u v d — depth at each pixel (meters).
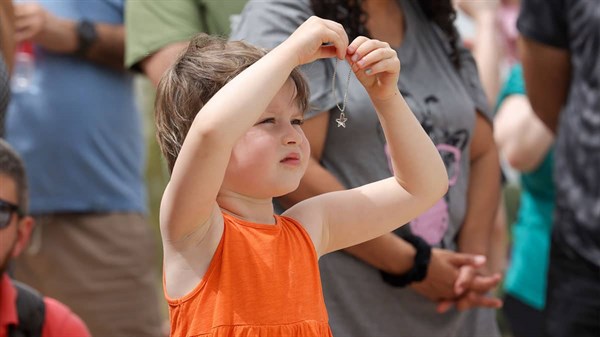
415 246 6.86
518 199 13.01
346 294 6.73
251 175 4.91
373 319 6.80
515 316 9.74
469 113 7.25
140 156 10.49
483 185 7.63
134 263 10.12
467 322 7.39
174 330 4.89
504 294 10.19
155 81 7.66
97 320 9.91
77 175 9.81
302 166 5.02
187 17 7.64
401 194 5.32
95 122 9.88
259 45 6.68
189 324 4.83
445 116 7.06
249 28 6.81
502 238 10.40
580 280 8.70
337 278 6.71
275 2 6.81
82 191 9.82
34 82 9.69
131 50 7.76
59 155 9.73
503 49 11.70
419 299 7.01
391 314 6.88
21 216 7.18
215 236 4.84
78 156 9.79
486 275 7.52
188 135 4.59
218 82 4.93
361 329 6.75
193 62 5.05
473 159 7.70
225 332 4.78
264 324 4.82
